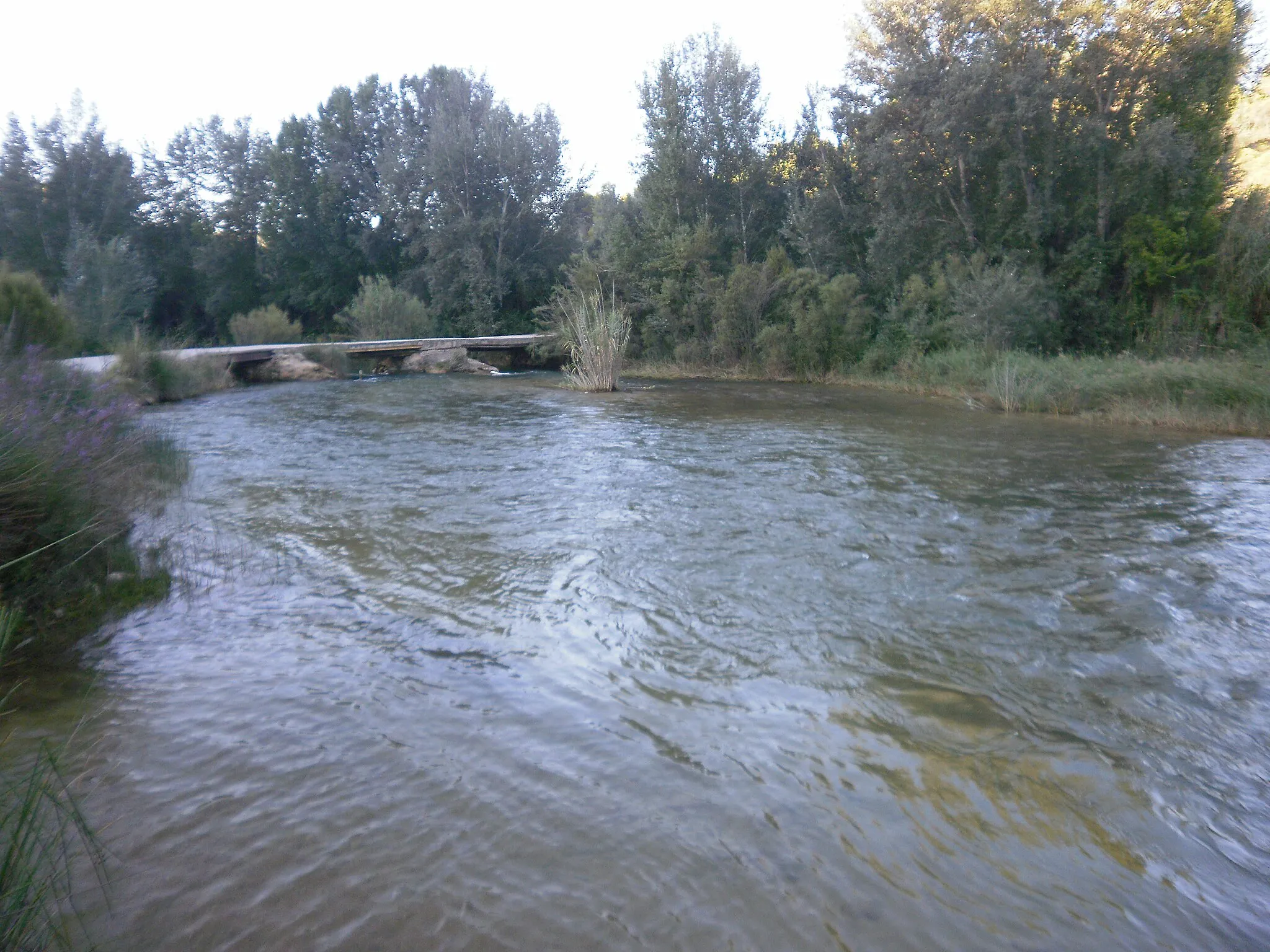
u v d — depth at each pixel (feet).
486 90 141.38
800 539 22.21
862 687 13.88
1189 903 9.00
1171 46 68.23
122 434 27.66
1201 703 13.37
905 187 78.74
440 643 15.60
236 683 13.97
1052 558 20.66
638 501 26.37
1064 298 69.82
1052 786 11.11
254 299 157.89
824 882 9.21
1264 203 63.93
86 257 116.57
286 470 31.55
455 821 10.22
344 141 150.82
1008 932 8.53
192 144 156.46
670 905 8.81
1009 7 71.36
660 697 13.48
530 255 137.49
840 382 74.08
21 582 16.85
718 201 98.63
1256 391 44.27
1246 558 20.70
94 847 9.55
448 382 73.26
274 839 9.82
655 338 90.53
